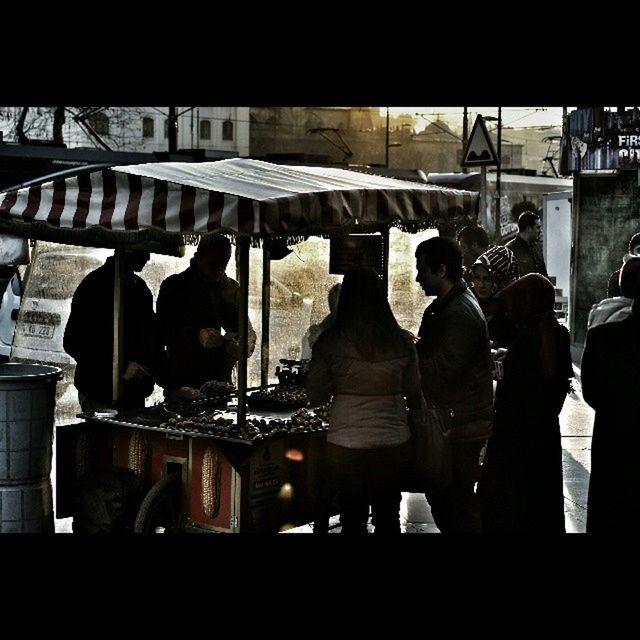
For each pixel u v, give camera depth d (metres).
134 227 5.35
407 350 5.57
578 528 7.09
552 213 20.80
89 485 5.92
